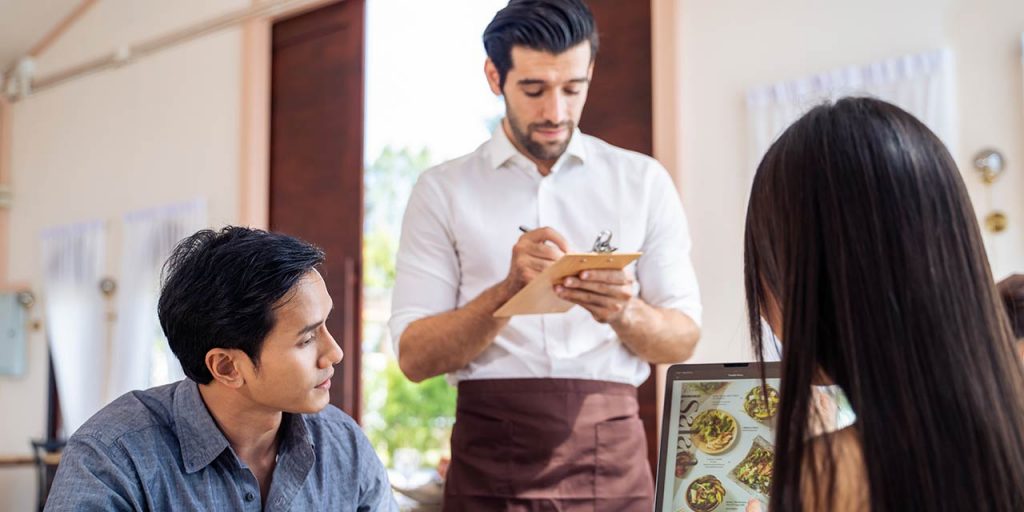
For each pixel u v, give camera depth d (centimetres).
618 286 212
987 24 368
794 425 104
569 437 234
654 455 438
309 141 618
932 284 101
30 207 856
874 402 100
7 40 832
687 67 445
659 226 251
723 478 151
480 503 237
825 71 405
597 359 240
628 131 466
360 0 600
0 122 877
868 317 101
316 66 618
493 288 229
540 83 237
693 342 244
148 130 727
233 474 176
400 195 877
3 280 870
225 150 657
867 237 103
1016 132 360
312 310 166
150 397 180
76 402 781
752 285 116
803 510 104
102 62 725
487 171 252
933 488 98
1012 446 101
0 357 844
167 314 167
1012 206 360
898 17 389
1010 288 212
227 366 167
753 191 115
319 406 170
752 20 427
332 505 186
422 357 238
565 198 249
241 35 652
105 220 771
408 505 367
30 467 855
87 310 780
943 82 373
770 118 414
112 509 166
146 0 734
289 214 626
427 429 891
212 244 168
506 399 237
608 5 476
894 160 104
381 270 885
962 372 100
